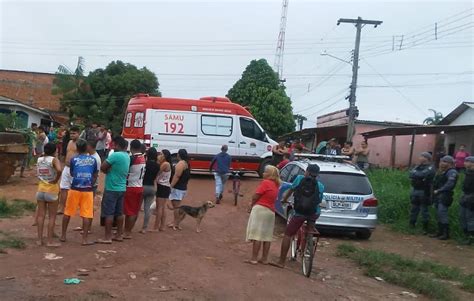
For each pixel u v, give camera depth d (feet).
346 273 30.01
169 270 25.27
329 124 138.00
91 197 29.07
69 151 35.45
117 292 21.36
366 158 64.80
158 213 34.60
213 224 40.55
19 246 27.35
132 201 31.04
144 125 61.57
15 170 56.59
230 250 31.96
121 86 139.44
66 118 142.82
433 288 26.94
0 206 37.09
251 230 28.50
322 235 41.47
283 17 163.84
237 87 133.18
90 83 141.18
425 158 44.93
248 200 53.62
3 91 153.79
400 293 26.61
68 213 28.96
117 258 26.66
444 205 42.42
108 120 137.59
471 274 31.50
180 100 63.10
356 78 101.35
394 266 31.96
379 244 39.50
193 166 62.90
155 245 30.37
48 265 24.53
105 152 59.11
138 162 31.12
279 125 128.26
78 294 20.67
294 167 43.68
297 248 30.96
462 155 68.44
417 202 45.16
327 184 39.42
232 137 64.49
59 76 145.07
